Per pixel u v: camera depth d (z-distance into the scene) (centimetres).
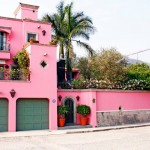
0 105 1978
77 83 2408
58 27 3234
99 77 3312
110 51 3412
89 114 2266
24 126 2042
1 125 1967
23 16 2709
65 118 2250
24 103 2059
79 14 3266
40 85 2080
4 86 1964
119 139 1634
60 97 2230
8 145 1465
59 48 3153
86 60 3891
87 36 3203
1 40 2392
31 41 2081
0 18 2411
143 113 2556
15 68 2400
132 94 2512
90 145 1440
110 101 2369
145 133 1889
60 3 3291
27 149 1345
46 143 1522
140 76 2941
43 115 2109
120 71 3184
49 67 2125
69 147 1391
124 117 2428
